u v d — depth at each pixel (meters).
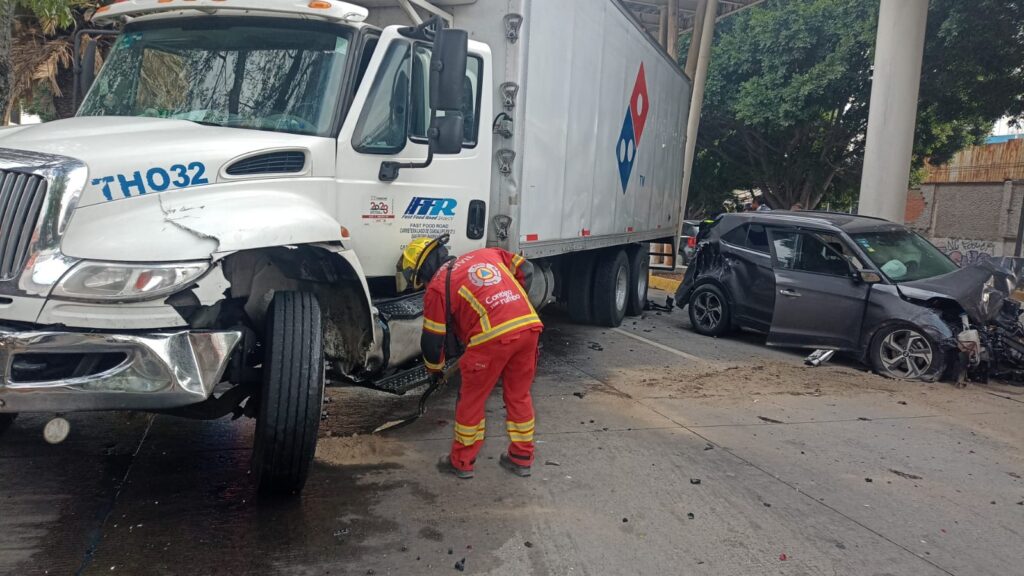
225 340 3.50
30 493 4.08
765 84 20.80
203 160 3.80
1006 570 3.81
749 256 9.59
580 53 7.30
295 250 4.12
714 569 3.67
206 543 3.62
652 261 13.57
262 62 4.55
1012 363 7.99
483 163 5.63
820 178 23.27
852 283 8.36
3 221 3.37
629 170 9.65
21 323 3.33
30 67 11.22
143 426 5.25
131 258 3.35
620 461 5.10
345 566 3.49
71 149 3.59
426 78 5.12
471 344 4.53
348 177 4.54
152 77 4.68
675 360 8.48
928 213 28.34
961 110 17.83
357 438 5.24
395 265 5.03
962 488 4.94
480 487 4.52
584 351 8.74
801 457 5.38
